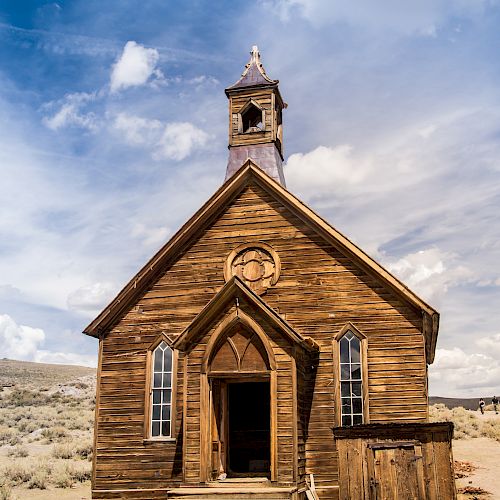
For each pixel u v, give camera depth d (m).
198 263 20.73
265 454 22.06
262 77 23.11
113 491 19.47
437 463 14.26
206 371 17.72
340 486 14.69
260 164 22.33
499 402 66.44
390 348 18.80
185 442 17.41
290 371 17.30
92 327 20.66
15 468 29.03
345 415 18.70
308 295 19.67
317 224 19.91
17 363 127.44
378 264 19.12
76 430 46.88
